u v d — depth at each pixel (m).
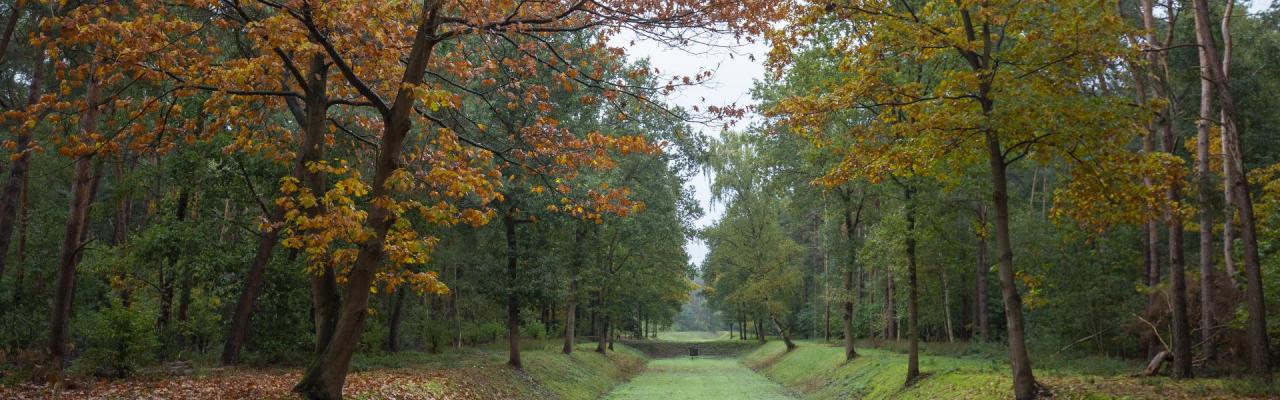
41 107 9.62
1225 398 11.17
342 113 17.67
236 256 20.02
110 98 10.22
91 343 19.28
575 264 27.78
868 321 48.88
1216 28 22.27
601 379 30.48
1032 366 19.08
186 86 10.05
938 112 12.22
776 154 26.48
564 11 11.15
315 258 10.88
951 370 19.06
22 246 24.06
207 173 19.81
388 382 13.94
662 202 30.45
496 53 12.69
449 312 36.84
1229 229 16.22
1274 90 23.30
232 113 11.53
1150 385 13.51
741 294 49.53
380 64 10.93
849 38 14.10
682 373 40.16
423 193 20.55
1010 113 11.36
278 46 9.37
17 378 11.89
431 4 10.51
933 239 20.45
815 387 26.75
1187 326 15.00
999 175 13.27
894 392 19.41
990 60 12.91
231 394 10.92
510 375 21.47
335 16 9.33
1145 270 25.25
